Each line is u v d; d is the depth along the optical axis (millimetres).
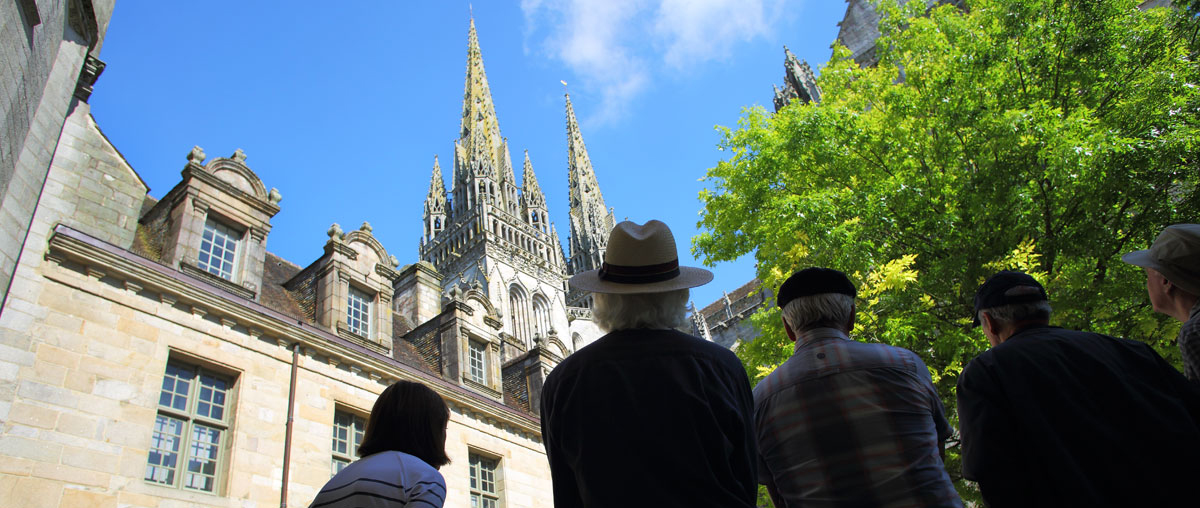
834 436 3469
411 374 18875
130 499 12258
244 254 17344
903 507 3232
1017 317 4023
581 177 134500
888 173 14180
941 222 12555
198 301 14812
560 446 3051
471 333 22781
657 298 3314
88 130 15367
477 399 20516
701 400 2873
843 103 16062
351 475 3814
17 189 11297
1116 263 11609
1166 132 11781
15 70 9602
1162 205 11359
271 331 15961
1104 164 11273
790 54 40156
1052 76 13805
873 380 3561
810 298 4059
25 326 12102
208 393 14539
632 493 2697
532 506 20812
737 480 2828
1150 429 3145
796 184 15203
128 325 13539
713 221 16484
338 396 16844
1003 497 3354
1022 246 11391
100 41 15469
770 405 3803
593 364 3082
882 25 16594
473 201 97625
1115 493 3066
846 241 12508
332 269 19016
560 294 93812
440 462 4344
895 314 12109
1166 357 10398
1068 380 3381
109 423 12484
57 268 13008
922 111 14133
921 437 3455
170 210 16844
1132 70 13414
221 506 13469
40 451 11477
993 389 3555
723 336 75750
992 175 12539
